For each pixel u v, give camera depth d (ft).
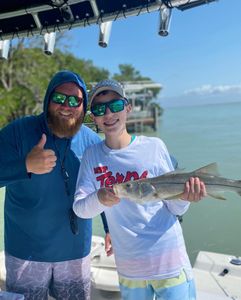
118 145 8.33
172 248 7.98
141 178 8.11
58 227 9.29
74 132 9.43
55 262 9.39
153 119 123.24
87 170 8.52
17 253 9.33
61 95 9.17
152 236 7.95
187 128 122.62
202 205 29.09
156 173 8.25
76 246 9.53
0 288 10.84
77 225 9.41
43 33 12.28
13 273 9.41
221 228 24.08
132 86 126.72
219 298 9.89
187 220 25.79
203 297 9.92
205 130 105.91
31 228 9.21
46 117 9.43
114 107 8.12
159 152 8.41
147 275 7.86
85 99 9.70
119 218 8.09
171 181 7.57
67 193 9.30
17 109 97.25
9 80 95.91
